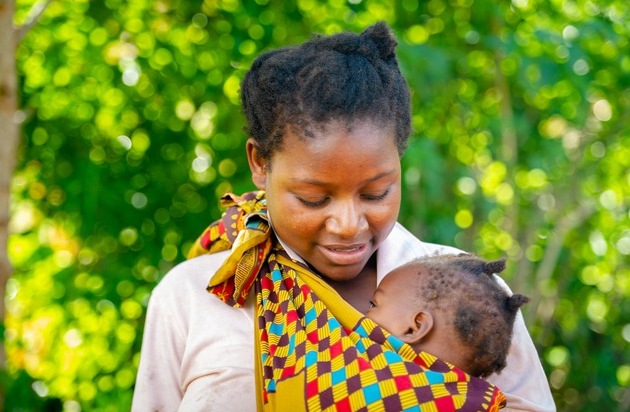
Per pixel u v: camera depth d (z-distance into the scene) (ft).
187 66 13.58
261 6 13.12
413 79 11.29
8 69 9.85
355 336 5.07
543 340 13.51
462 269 5.36
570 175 13.24
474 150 13.53
